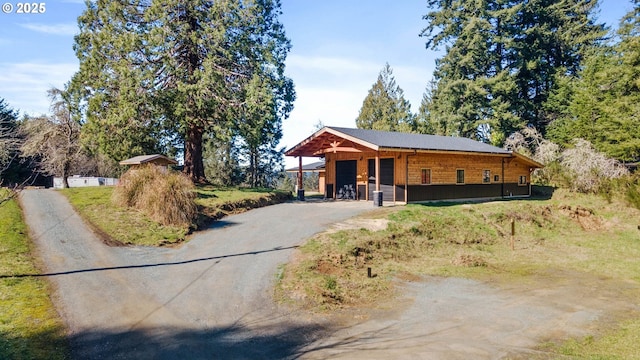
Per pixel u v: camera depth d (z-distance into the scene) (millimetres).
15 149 24594
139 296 8117
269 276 9625
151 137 22719
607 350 6441
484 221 17375
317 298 8539
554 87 38344
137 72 21016
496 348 6438
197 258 10891
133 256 10781
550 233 17812
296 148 23219
